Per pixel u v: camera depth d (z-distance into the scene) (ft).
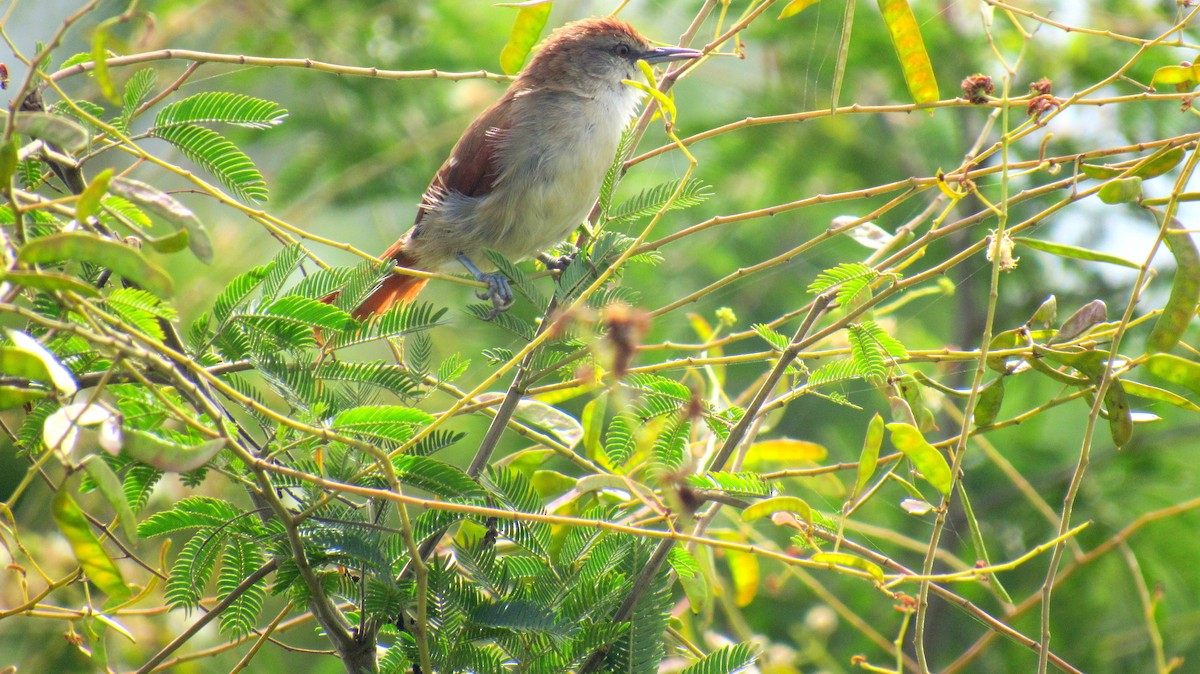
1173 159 18.37
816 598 36.17
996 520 38.34
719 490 19.17
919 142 45.16
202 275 41.34
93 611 19.15
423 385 19.58
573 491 19.04
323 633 19.93
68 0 42.98
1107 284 40.27
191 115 19.35
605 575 18.65
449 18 46.70
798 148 44.75
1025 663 35.12
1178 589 36.09
